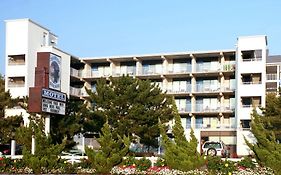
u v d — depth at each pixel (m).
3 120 39.06
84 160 24.80
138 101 43.50
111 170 22.11
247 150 52.88
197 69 64.62
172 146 21.20
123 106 43.12
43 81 25.83
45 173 23.41
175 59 66.44
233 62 63.56
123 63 68.69
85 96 67.25
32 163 23.42
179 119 21.72
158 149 50.84
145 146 51.53
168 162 21.08
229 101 63.72
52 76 26.48
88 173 23.02
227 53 62.81
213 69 64.19
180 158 20.61
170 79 66.38
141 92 43.81
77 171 23.28
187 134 57.50
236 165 20.84
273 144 19.95
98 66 70.12
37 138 23.92
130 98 43.22
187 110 63.84
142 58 66.62
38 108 24.97
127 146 22.98
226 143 56.72
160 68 66.88
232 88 62.72
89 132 44.25
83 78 69.00
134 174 21.83
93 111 43.25
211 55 64.12
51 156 23.78
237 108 55.75
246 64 56.06
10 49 57.88
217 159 21.22
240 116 55.28
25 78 57.03
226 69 62.41
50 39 63.91
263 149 19.91
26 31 57.59
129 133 41.84
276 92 61.41
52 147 24.11
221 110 62.09
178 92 64.12
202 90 64.31
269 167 19.41
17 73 57.38
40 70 26.02
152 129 41.78
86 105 43.53
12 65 57.66
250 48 56.09
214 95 64.19
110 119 42.31
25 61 57.31
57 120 34.03
